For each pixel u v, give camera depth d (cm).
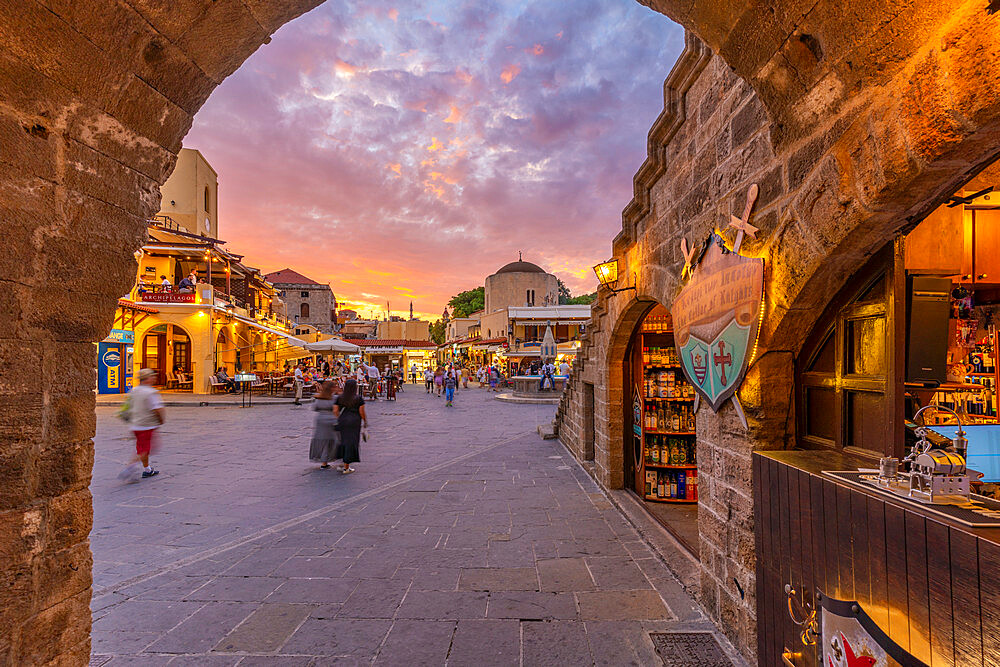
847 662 180
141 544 466
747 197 289
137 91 195
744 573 285
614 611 341
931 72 157
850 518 183
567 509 576
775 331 261
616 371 652
